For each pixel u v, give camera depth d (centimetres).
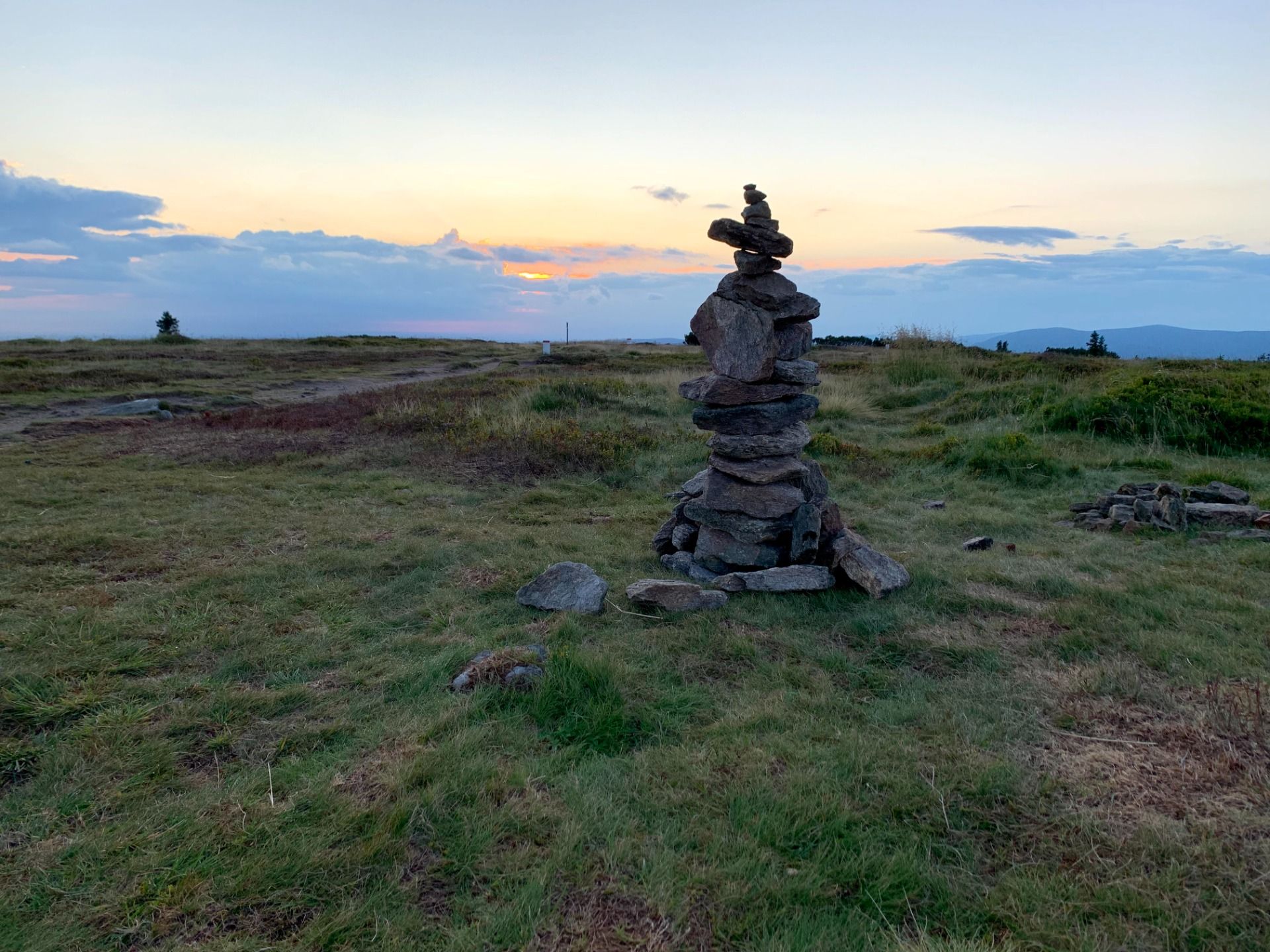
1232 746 318
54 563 565
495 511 791
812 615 481
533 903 234
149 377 2008
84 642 416
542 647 415
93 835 264
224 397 1741
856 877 248
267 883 241
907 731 339
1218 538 657
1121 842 261
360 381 2283
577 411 1438
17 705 343
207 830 266
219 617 466
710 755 317
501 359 3253
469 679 375
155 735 328
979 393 1527
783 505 543
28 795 287
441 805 278
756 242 535
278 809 277
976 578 554
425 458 1021
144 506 757
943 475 977
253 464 991
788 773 303
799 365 559
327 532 668
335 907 234
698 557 584
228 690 370
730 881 244
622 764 310
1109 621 463
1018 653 427
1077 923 226
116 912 231
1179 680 384
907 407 1636
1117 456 1031
